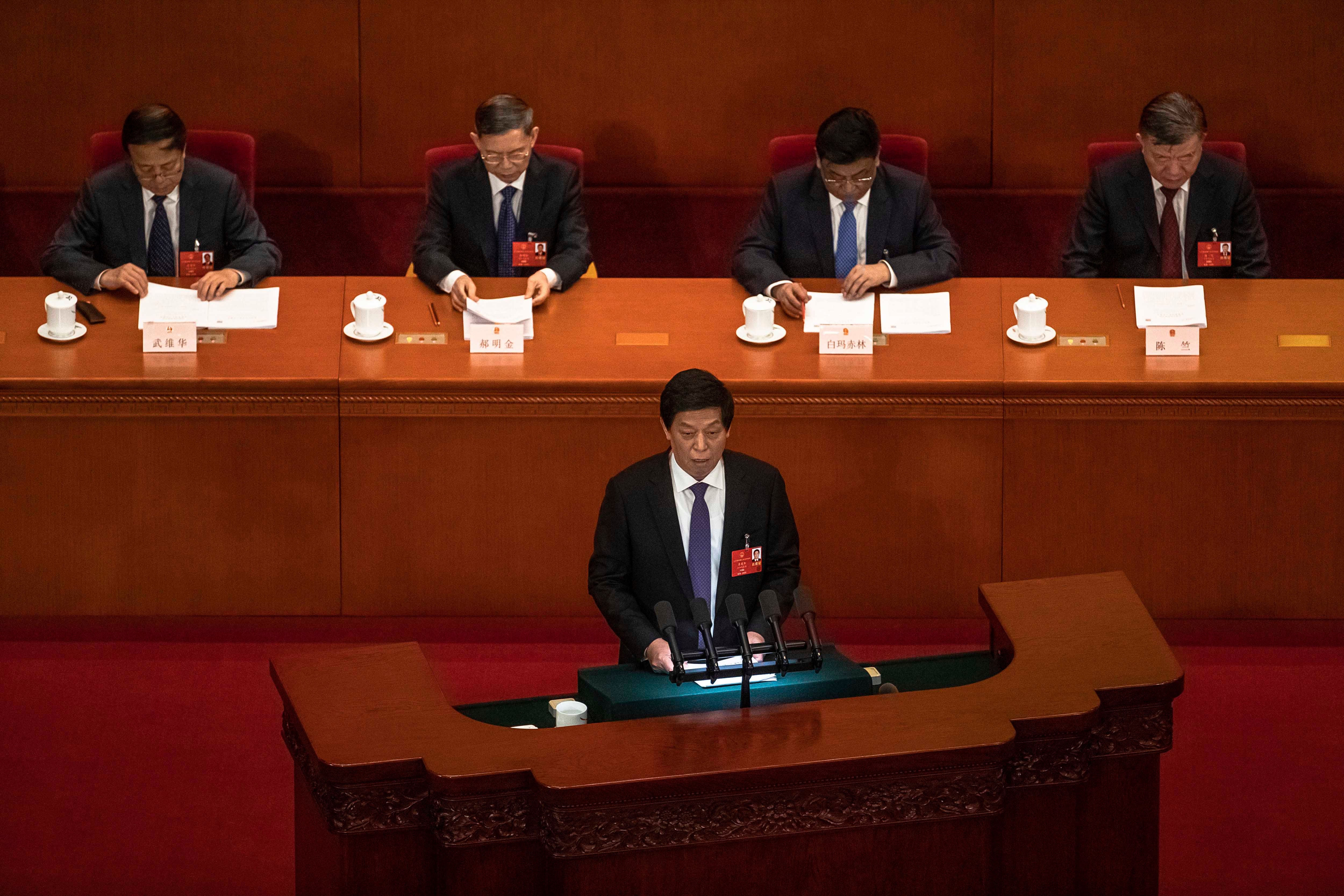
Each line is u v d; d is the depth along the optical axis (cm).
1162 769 1599
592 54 2530
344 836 1090
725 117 2556
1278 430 1866
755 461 1443
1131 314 1964
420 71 2533
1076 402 1862
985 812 1116
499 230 2097
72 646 1852
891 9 2512
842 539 1905
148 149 1991
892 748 1092
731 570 1414
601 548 1433
